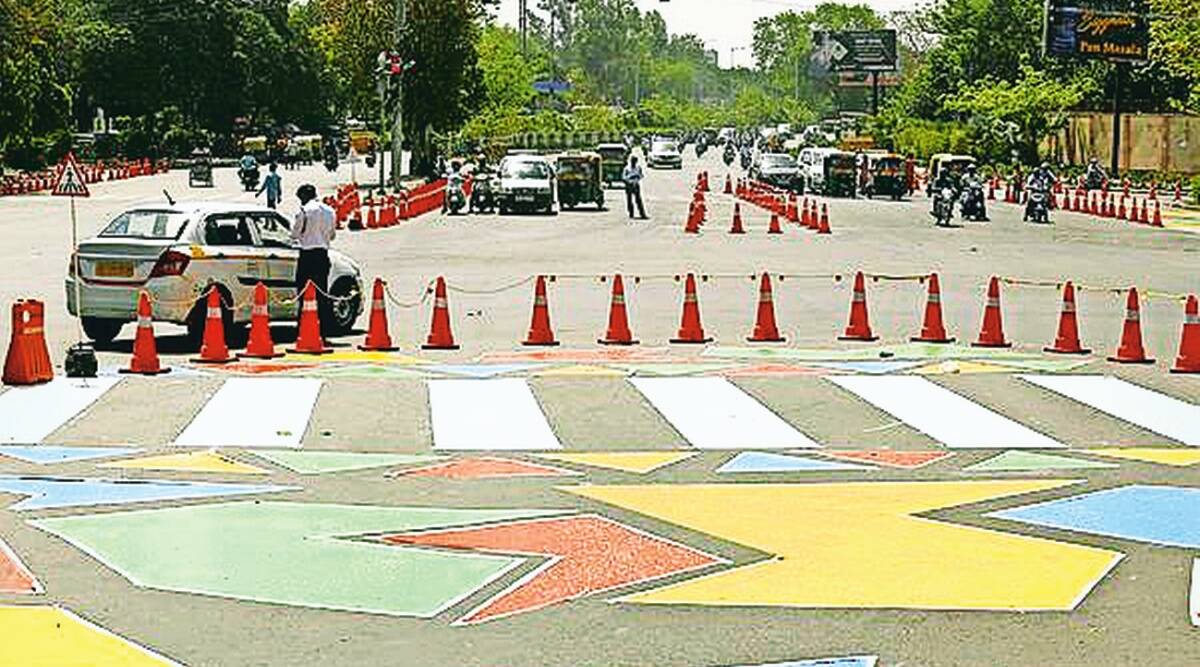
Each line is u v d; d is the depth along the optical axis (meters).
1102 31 75.31
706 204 63.09
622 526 10.77
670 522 10.91
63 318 23.12
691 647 8.15
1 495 11.62
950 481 12.45
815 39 135.25
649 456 13.41
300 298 20.64
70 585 9.26
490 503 11.49
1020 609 8.85
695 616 8.70
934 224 52.56
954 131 99.62
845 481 12.40
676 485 12.19
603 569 9.66
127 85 116.25
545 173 55.97
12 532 10.49
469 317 24.06
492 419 15.10
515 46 149.50
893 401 16.31
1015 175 73.38
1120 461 13.37
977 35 109.69
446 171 80.38
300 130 135.25
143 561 9.79
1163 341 21.81
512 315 24.38
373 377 17.64
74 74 114.44
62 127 88.81
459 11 75.56
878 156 73.50
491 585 9.29
